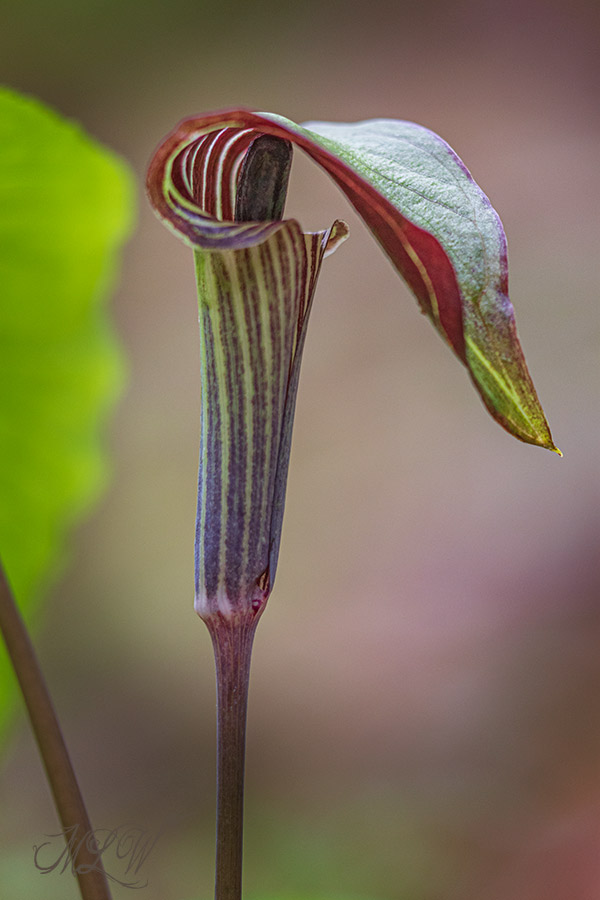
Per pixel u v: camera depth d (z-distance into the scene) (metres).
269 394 0.47
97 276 0.59
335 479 2.15
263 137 0.47
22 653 0.48
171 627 1.92
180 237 0.46
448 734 1.62
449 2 2.40
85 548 2.01
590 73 2.33
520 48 2.38
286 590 2.04
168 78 2.28
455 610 1.92
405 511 2.11
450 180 0.45
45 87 2.18
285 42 2.38
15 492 0.60
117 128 2.28
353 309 2.30
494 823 1.45
